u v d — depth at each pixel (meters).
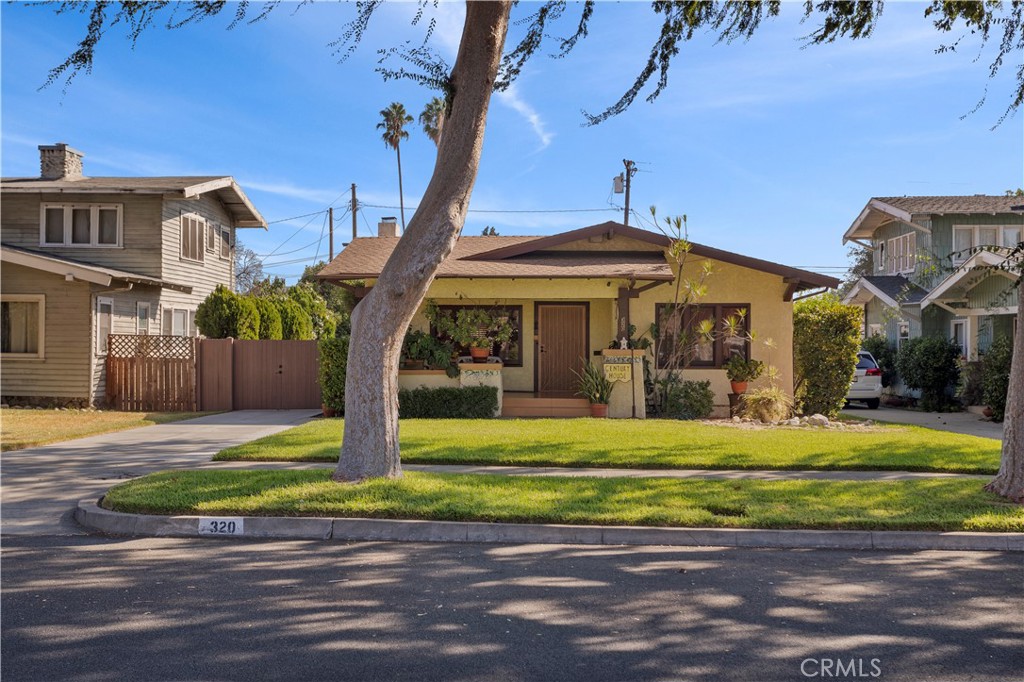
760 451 11.67
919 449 11.94
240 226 28.92
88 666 4.32
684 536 7.41
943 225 23.55
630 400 17.30
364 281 18.50
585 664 4.41
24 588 5.75
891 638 4.86
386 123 48.56
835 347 17.95
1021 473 8.55
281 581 5.97
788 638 4.85
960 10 10.17
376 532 7.52
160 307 22.92
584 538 7.43
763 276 18.20
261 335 23.02
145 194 22.12
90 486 9.55
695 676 4.27
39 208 22.12
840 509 8.02
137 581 5.95
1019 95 10.37
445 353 17.16
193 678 4.17
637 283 18.16
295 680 4.16
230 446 12.81
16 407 19.66
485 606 5.41
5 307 19.98
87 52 8.03
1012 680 4.27
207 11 8.21
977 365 19.94
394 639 4.76
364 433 9.04
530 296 17.67
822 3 10.16
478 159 8.91
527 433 13.52
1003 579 6.20
